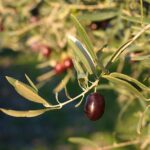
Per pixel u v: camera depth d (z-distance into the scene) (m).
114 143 0.68
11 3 0.87
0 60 3.03
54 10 0.79
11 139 2.34
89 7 0.69
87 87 0.42
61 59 0.79
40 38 0.83
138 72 0.71
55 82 2.51
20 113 0.41
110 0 0.65
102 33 0.68
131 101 0.70
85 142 0.66
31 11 0.86
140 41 0.57
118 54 0.42
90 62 0.41
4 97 2.73
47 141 2.26
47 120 2.43
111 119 2.18
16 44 0.95
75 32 0.77
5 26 0.90
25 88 0.42
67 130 2.29
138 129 0.49
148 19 0.54
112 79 0.41
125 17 0.55
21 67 2.91
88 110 0.41
